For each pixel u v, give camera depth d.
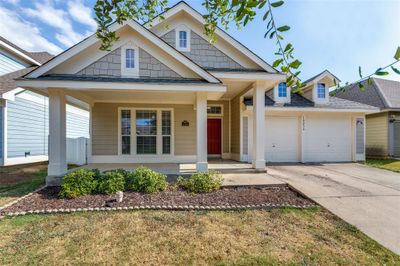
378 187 6.05
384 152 13.13
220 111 11.67
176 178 6.63
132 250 2.99
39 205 4.54
